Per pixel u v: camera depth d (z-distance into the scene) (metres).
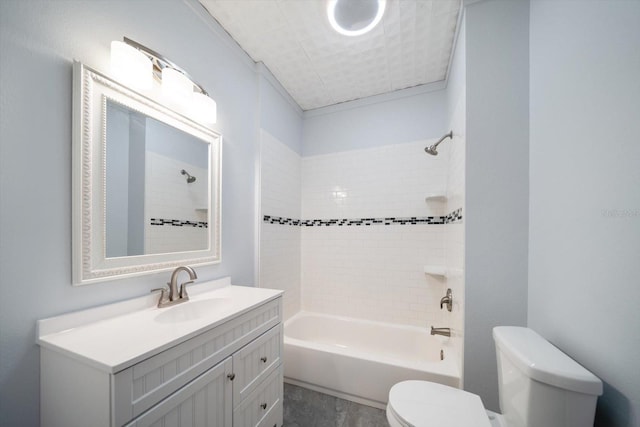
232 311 0.99
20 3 0.72
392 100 2.21
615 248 0.66
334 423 1.36
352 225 2.30
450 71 1.78
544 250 1.02
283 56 1.73
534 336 0.93
